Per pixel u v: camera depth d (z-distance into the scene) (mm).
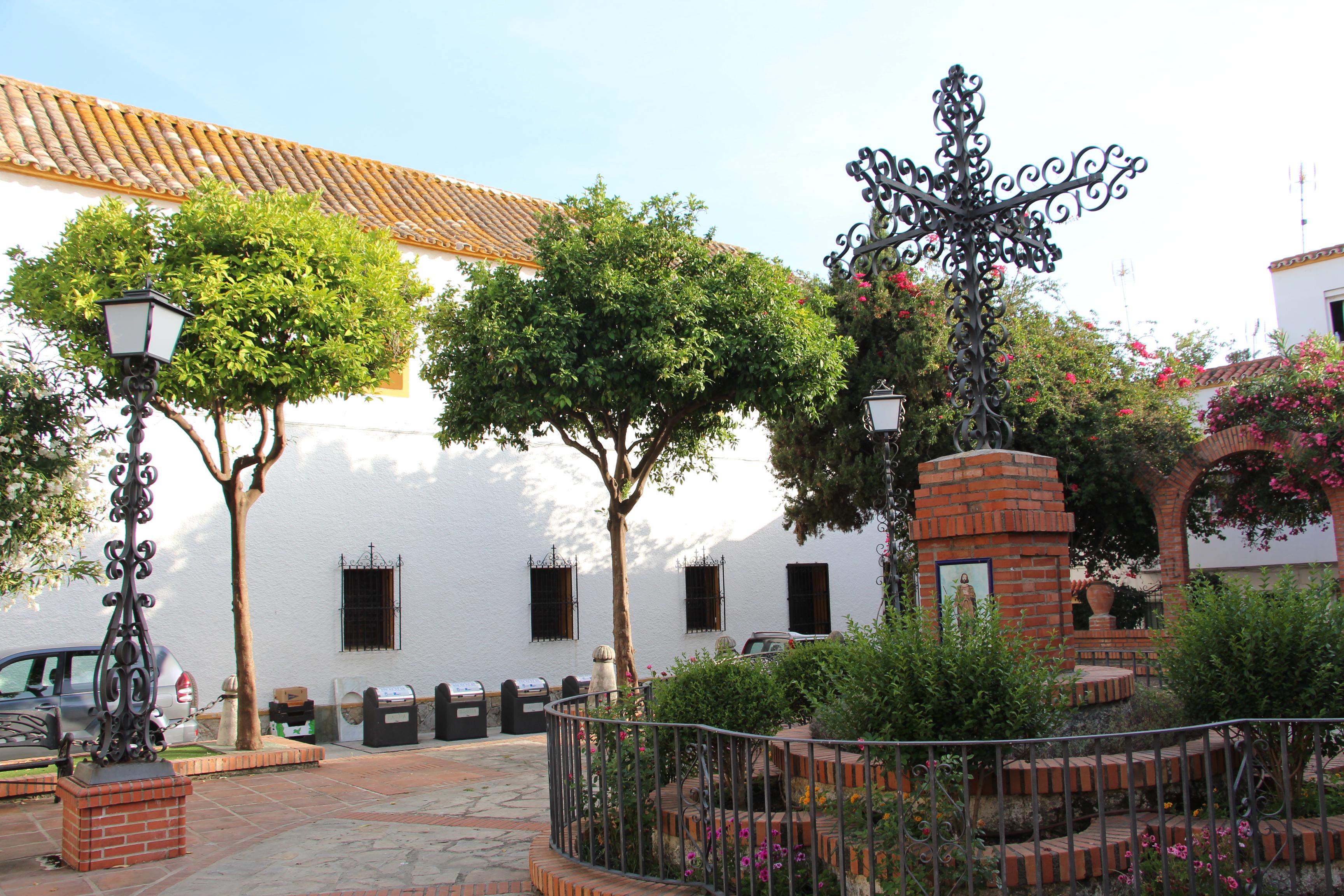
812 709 7539
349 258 10375
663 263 11344
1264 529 19328
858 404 14859
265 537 13430
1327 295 20562
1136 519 16250
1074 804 4945
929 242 6684
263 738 11859
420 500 14797
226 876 6215
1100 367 15953
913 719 4727
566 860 5660
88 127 14070
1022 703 4602
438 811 8180
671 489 15500
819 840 4863
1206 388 20094
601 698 11641
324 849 6875
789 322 11203
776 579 18875
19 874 6441
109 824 6566
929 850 4348
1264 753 5285
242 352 9234
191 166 14297
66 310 9102
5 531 8523
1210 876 4426
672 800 5910
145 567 6984
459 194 17875
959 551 6070
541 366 10766
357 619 14109
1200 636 5617
